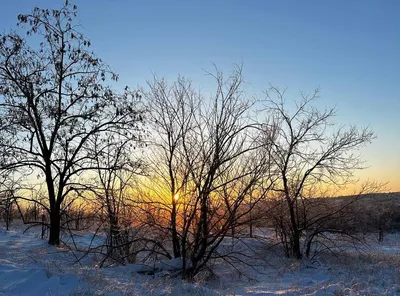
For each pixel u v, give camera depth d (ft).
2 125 63.05
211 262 54.24
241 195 44.04
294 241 62.85
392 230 104.88
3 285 32.81
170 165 46.78
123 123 64.85
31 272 35.19
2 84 64.23
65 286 32.78
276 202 56.90
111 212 51.83
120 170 57.82
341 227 64.95
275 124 52.75
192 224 46.65
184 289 35.42
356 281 46.11
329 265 60.39
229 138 45.09
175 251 49.16
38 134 66.85
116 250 52.08
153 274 45.57
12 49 63.31
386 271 55.31
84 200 62.44
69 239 75.72
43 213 78.07
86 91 67.26
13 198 65.72
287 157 59.67
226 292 38.29
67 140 66.28
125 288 33.65
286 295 39.24
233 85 46.52
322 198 64.39
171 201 47.14
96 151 64.69
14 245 63.52
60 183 67.00
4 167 63.16
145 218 47.96
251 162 45.47
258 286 45.65
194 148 45.70
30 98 64.59
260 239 54.85
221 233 44.34
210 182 44.29
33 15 64.03
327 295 37.96
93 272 39.04
